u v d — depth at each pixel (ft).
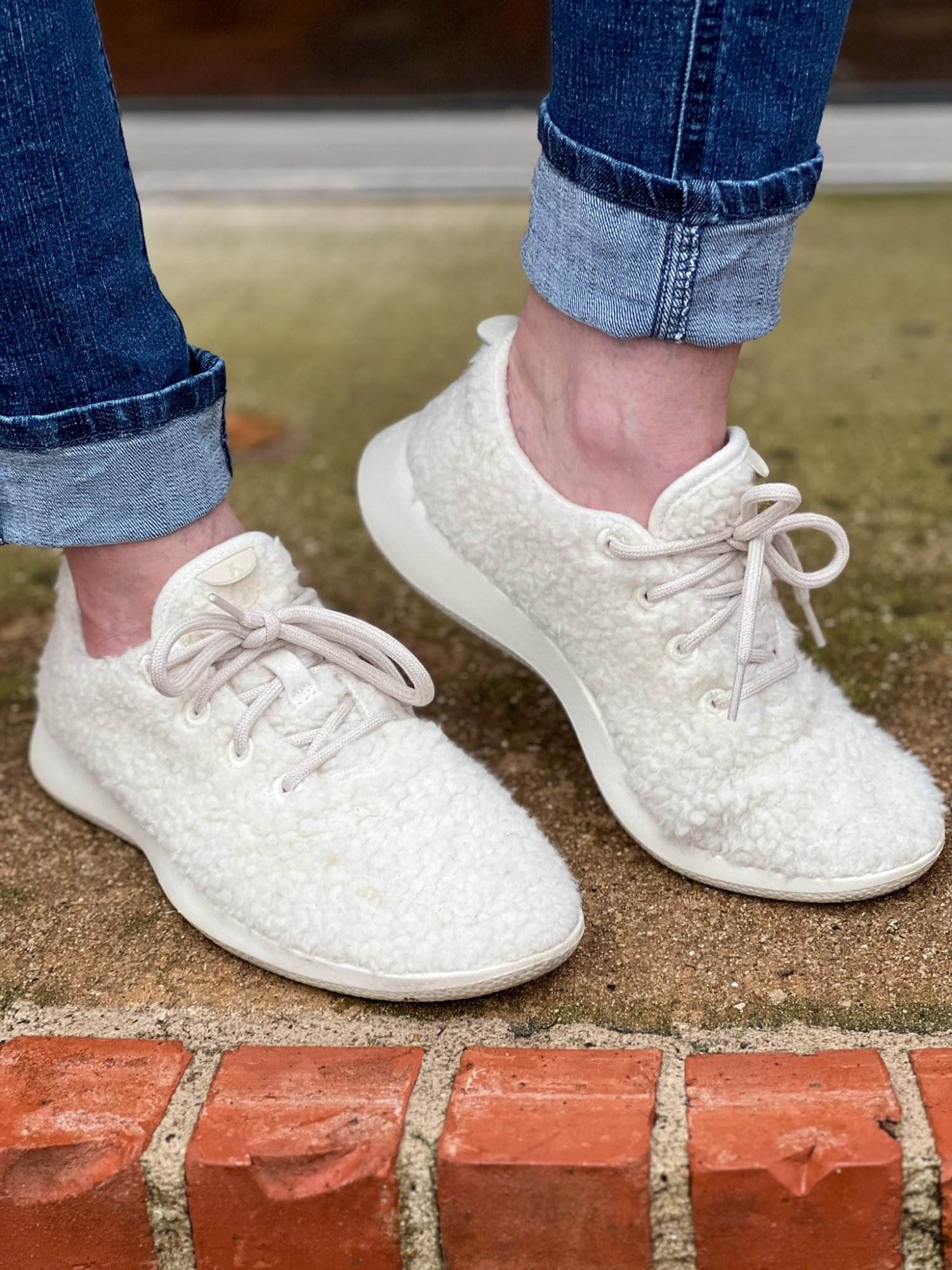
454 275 7.21
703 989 2.66
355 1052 2.51
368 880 2.60
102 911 2.95
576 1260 2.32
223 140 9.53
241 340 6.38
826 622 3.97
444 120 9.77
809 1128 2.28
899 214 8.06
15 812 3.30
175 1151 2.31
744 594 2.78
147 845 2.99
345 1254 2.35
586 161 2.55
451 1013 2.63
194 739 2.76
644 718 2.88
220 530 2.87
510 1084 2.40
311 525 4.71
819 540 4.47
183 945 2.85
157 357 2.63
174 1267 2.38
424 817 2.67
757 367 5.92
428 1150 2.29
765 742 2.81
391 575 4.40
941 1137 2.25
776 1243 2.27
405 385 5.82
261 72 10.05
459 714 3.64
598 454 2.82
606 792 3.03
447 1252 2.34
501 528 3.02
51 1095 2.43
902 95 9.59
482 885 2.59
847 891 2.79
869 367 5.86
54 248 2.44
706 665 2.80
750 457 2.86
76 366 2.54
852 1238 2.27
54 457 2.61
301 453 5.24
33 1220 2.35
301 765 2.69
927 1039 2.50
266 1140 2.31
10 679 3.89
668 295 2.58
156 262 7.59
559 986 2.68
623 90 2.45
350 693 2.80
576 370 2.77
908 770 2.96
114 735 2.91
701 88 2.39
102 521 2.69
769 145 2.47
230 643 2.76
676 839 2.88
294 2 9.87
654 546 2.80
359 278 7.22
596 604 2.89
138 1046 2.54
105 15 9.84
